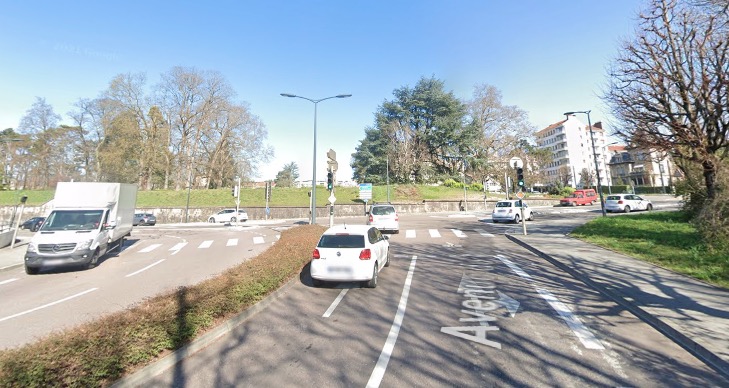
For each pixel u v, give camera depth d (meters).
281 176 83.12
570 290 7.25
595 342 4.68
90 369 3.54
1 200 44.47
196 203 44.09
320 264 7.76
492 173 57.22
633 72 12.83
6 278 10.76
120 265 12.57
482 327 5.30
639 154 15.02
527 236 15.61
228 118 49.44
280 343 4.88
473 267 9.80
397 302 6.72
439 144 54.84
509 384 3.64
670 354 4.31
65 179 52.41
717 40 10.88
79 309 7.11
